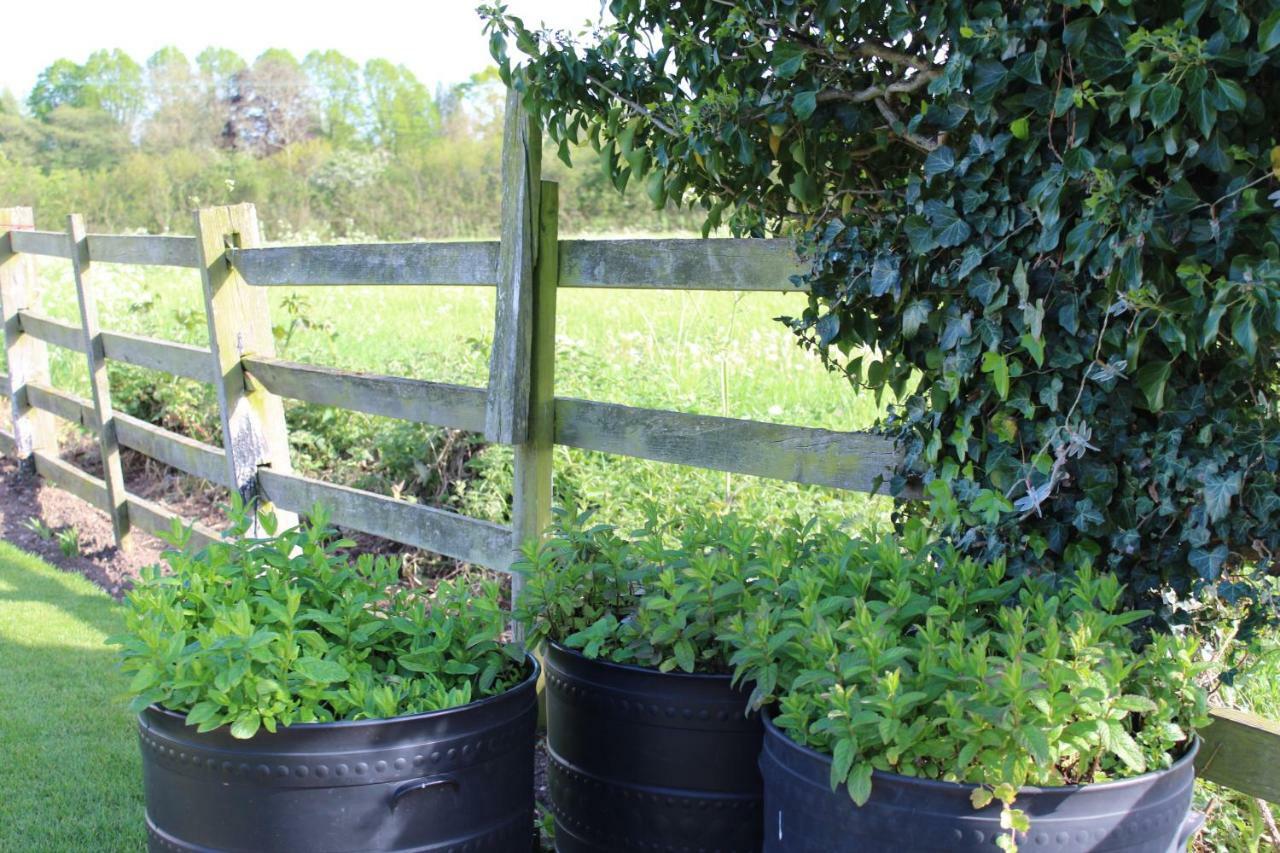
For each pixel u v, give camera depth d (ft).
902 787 6.22
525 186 11.45
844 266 8.94
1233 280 6.56
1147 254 7.02
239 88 134.21
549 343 12.00
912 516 9.14
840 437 9.46
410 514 13.74
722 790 8.15
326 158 104.63
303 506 15.56
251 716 7.11
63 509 23.15
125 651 7.97
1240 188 6.59
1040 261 7.51
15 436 24.97
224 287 15.92
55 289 36.76
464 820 7.70
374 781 7.29
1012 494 7.99
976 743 6.07
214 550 9.19
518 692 8.07
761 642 7.25
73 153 123.54
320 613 8.34
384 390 13.88
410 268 13.23
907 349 8.72
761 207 9.91
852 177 9.22
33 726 12.64
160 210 93.66
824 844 6.57
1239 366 7.14
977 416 8.18
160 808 7.69
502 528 12.47
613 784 8.45
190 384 24.98
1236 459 7.23
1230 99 6.36
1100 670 6.50
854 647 6.73
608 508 15.03
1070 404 7.66
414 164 100.94
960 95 7.66
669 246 10.63
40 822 10.50
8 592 17.90
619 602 9.37
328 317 29.60
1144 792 6.26
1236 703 9.30
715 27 9.30
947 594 7.63
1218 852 9.03
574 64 10.15
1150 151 6.80
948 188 7.88
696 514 9.98
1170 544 7.63
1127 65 6.80
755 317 26.76
